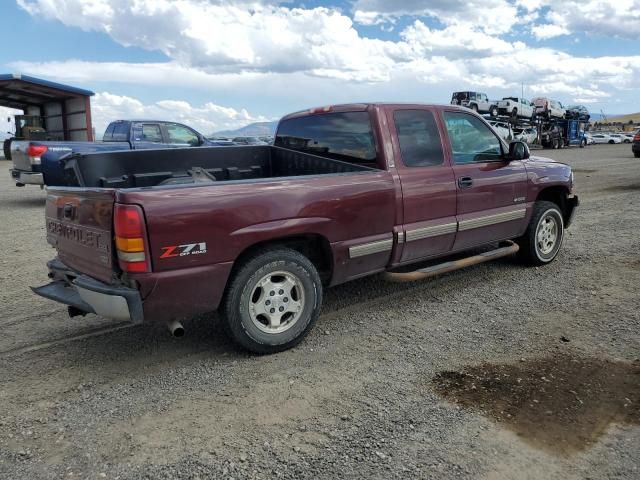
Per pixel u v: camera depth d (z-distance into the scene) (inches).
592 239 295.7
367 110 185.6
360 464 105.4
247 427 119.1
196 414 124.9
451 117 203.9
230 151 219.9
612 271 232.7
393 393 132.9
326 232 162.4
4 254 279.6
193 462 107.0
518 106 1470.2
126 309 132.7
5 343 166.9
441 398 130.0
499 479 100.8
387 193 176.6
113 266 135.3
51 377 144.0
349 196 166.6
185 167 209.5
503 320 180.4
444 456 107.6
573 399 128.4
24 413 126.1
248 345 152.3
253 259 149.9
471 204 204.7
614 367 144.3
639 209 391.9
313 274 160.2
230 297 147.5
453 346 160.4
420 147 191.2
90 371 147.5
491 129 220.1
